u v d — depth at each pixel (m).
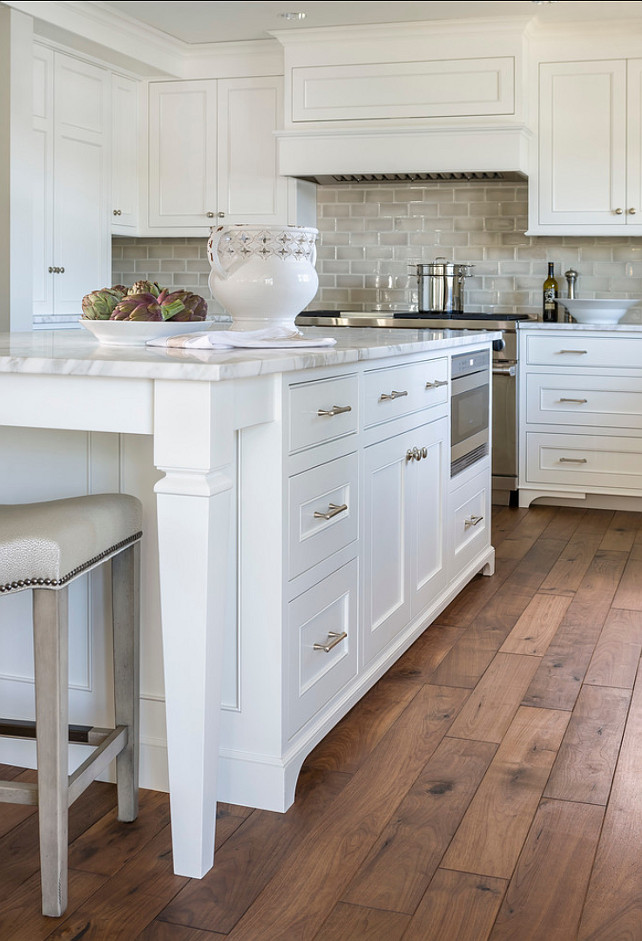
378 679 2.75
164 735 2.16
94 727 2.13
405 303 6.24
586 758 2.36
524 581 3.97
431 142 5.52
